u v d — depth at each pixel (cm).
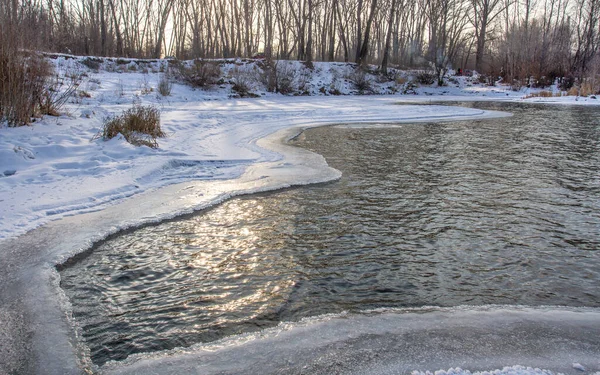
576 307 361
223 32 3916
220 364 277
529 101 2784
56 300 353
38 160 734
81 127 975
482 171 827
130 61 2678
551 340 304
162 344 306
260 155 914
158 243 474
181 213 558
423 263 441
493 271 427
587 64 3528
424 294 380
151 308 353
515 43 4169
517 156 970
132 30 4119
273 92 2828
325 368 270
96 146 845
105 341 308
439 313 344
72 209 546
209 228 520
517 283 404
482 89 3819
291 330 317
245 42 4116
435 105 2336
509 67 4244
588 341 303
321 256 452
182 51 3669
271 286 390
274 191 671
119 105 1557
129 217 533
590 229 539
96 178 666
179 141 996
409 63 4756
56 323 323
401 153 992
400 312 346
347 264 435
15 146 744
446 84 3841
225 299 368
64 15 3256
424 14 4656
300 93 2966
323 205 612
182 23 4097
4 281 375
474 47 6488
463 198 656
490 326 322
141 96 1914
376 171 816
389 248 475
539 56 4006
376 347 293
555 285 402
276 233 509
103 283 390
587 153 1010
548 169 848
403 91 3494
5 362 278
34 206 537
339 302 365
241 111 1670
